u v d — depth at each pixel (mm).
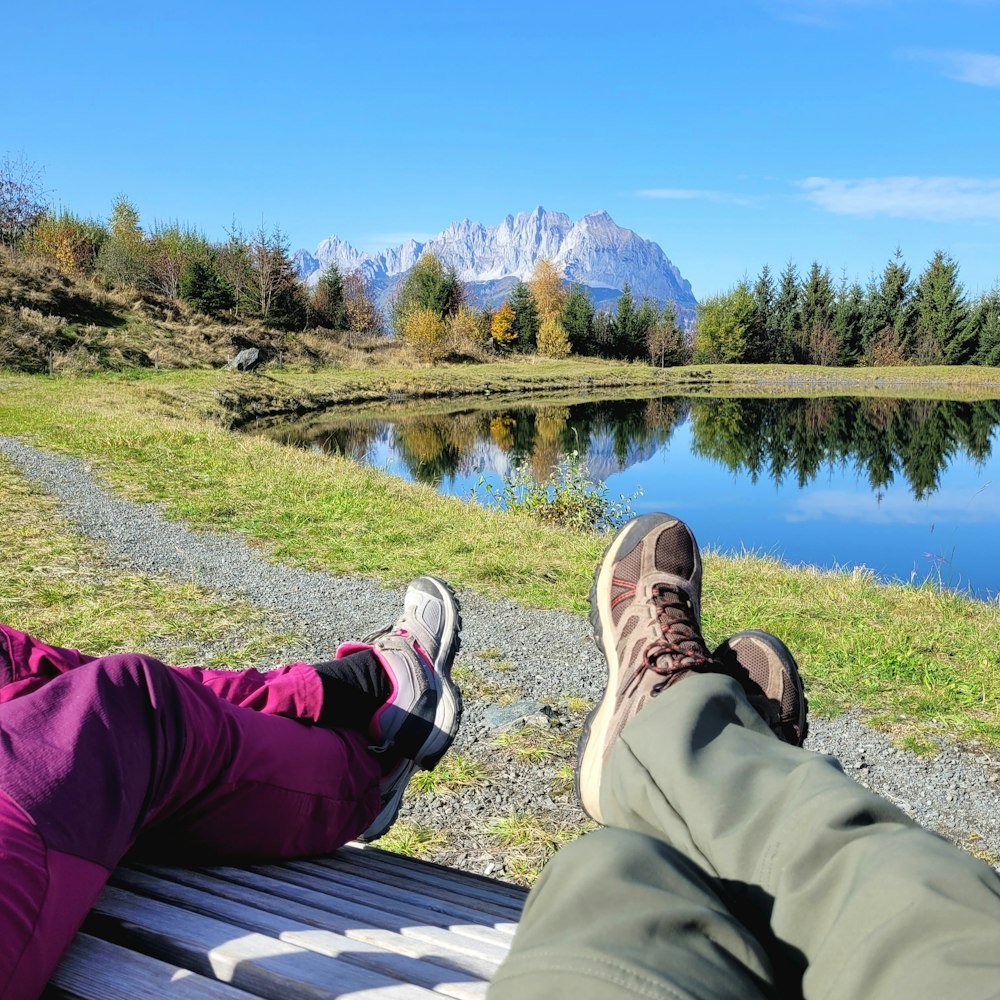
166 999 805
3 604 4934
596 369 57875
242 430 22531
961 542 11930
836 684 4238
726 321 65688
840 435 26906
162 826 1201
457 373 48656
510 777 3174
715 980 630
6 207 44094
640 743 1079
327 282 61406
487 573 6105
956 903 664
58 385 22484
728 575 6270
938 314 62656
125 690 1037
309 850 1430
